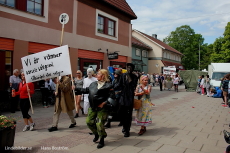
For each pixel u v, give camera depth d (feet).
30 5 31.01
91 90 14.24
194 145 14.48
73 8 37.99
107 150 13.39
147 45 110.63
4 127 11.61
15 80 26.37
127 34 54.39
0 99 26.12
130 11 54.29
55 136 16.21
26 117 17.40
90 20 42.04
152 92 58.44
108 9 47.19
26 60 17.52
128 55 54.75
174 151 13.30
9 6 27.86
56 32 34.73
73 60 38.17
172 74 71.15
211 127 19.57
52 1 33.96
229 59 116.57
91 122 14.49
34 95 31.53
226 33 114.62
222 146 14.35
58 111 17.97
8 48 28.32
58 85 17.38
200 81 58.70
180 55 143.54
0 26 26.96
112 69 30.09
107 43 46.96
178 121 22.02
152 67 110.52
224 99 37.19
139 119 16.96
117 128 19.12
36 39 31.50
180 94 54.49
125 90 16.01
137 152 13.07
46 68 17.19
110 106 13.80
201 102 38.68
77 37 38.93
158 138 16.01
